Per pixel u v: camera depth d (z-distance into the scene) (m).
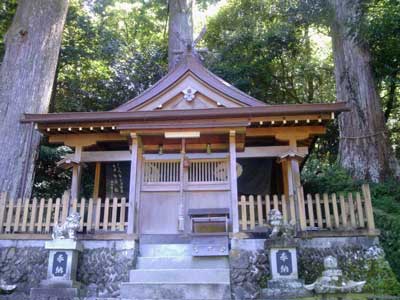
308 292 4.99
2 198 6.46
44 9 8.69
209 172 7.53
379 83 11.15
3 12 11.88
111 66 14.80
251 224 6.08
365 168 9.09
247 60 15.41
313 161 14.70
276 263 5.31
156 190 7.32
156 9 17.41
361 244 5.70
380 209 7.32
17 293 5.72
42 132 7.72
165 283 5.30
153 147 7.71
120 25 17.81
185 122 6.66
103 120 7.02
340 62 10.59
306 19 13.82
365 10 9.32
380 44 9.51
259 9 16.14
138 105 7.42
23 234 6.16
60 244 5.62
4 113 7.86
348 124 9.75
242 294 5.41
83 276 5.82
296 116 7.04
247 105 7.44
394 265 5.94
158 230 7.08
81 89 14.04
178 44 12.25
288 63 16.22
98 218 6.36
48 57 8.52
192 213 6.62
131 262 5.84
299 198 6.07
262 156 7.80
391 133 13.65
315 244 5.80
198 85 7.67
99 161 8.09
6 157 7.50
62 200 6.41
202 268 5.80
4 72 8.28
